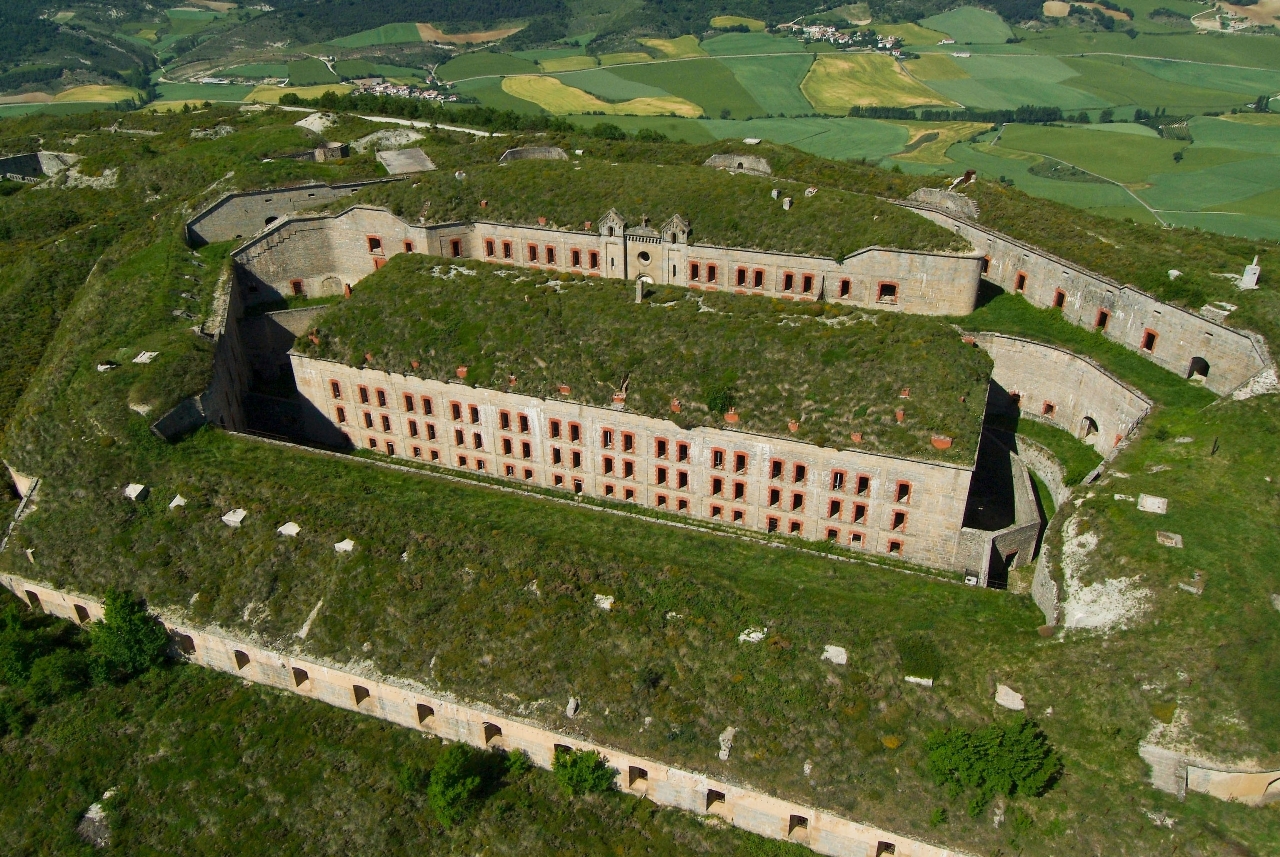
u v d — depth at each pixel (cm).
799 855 5566
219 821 5931
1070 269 9144
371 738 6356
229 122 15625
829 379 7638
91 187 13775
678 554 6825
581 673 6075
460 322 8862
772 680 5869
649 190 10812
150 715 6556
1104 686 5488
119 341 8912
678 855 5612
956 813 5272
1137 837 5025
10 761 6322
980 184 11400
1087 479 7538
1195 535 6291
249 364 10738
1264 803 5147
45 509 7456
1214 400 7744
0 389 9306
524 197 10994
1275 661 5431
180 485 7506
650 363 8075
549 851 5656
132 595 6900
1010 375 9281
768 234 10088
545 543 6806
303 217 10925
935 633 5984
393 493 7475
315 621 6606
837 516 7706
